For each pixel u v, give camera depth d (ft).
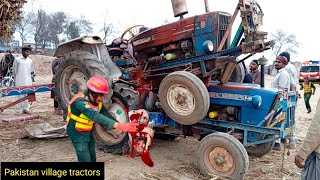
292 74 20.90
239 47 15.08
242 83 17.37
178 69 16.97
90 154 13.01
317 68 75.05
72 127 12.19
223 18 16.02
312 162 9.17
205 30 15.85
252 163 17.34
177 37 16.52
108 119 11.60
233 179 14.12
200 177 15.11
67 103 19.60
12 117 25.40
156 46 17.40
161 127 17.83
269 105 15.40
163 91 15.49
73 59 18.37
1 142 19.53
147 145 15.57
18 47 95.04
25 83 28.63
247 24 14.96
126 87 18.02
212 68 16.15
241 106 16.05
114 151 17.83
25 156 17.35
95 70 17.57
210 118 16.79
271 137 16.31
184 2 17.04
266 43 15.48
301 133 24.62
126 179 14.75
